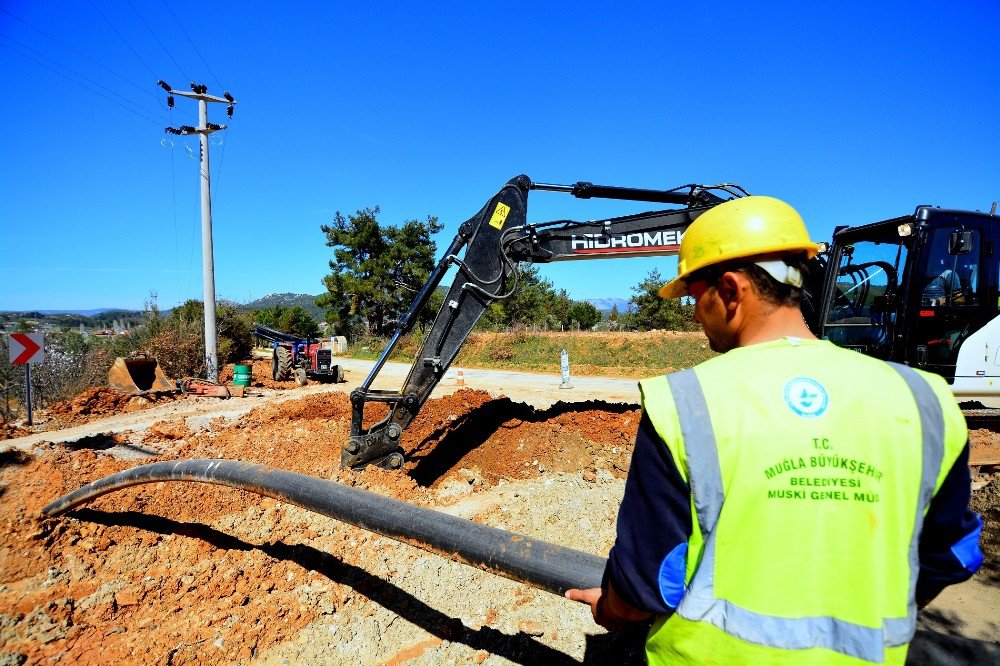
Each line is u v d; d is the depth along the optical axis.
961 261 6.66
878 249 6.97
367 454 5.62
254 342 24.06
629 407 7.25
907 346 6.59
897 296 6.66
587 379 17.56
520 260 6.33
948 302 6.66
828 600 1.01
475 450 6.47
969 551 1.10
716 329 1.33
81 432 7.70
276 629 3.32
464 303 5.91
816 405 1.04
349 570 3.95
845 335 7.36
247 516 4.78
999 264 6.73
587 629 3.26
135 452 6.70
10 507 4.89
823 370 1.09
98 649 3.11
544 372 20.22
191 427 8.04
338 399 9.16
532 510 4.96
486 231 5.98
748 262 1.21
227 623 3.37
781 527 1.02
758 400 1.06
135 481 4.02
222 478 3.54
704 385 1.10
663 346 21.36
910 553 1.02
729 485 1.03
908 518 1.01
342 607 3.55
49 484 5.34
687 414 1.07
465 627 3.33
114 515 4.68
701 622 1.07
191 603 3.58
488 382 16.61
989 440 6.70
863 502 1.01
